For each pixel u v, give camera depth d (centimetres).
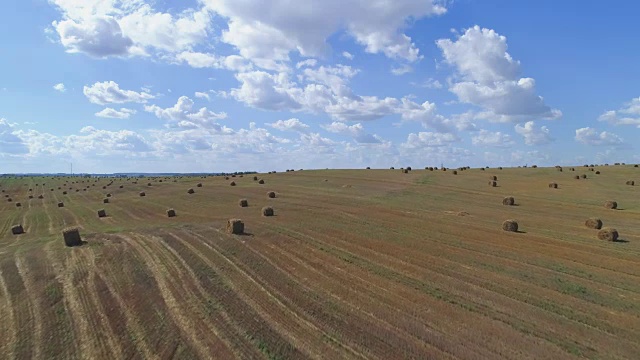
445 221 2869
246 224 2788
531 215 3131
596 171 6150
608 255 2034
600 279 1706
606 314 1399
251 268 1870
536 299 1523
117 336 1290
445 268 1864
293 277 1767
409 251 2122
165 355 1179
